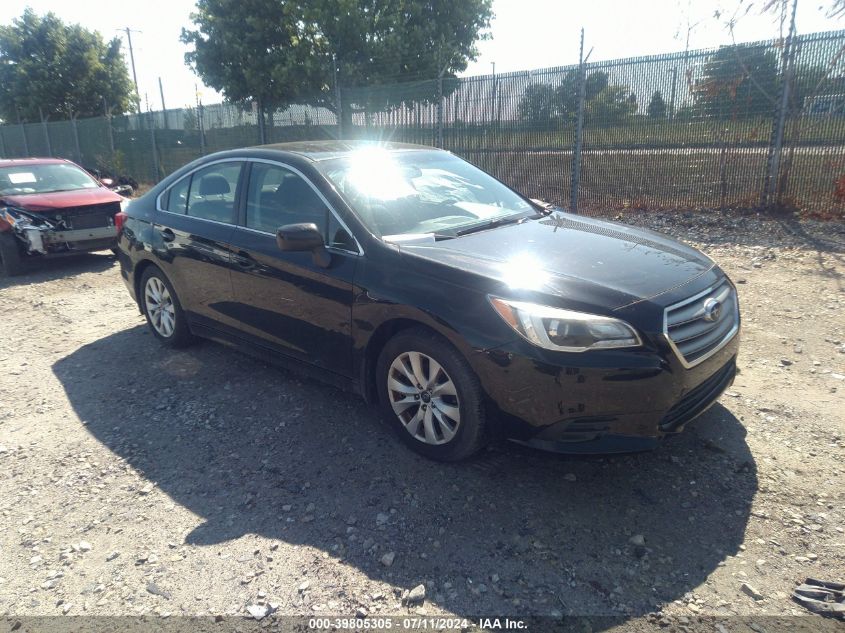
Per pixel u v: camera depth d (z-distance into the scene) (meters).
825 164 8.73
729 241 8.23
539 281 3.11
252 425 4.02
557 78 10.59
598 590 2.55
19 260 8.55
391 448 3.66
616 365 2.86
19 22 30.95
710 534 2.85
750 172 9.38
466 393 3.19
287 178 4.19
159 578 2.71
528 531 2.91
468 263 3.33
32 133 27.67
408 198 4.12
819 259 7.14
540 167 11.14
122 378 4.87
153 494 3.33
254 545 2.89
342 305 3.67
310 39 19.91
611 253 3.52
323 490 3.29
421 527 2.96
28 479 3.53
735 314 3.56
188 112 18.39
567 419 2.95
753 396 4.11
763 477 3.24
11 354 5.53
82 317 6.56
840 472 3.26
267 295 4.16
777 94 8.86
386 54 19.66
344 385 3.89
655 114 9.93
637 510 3.03
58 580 2.73
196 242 4.69
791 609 2.42
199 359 5.18
